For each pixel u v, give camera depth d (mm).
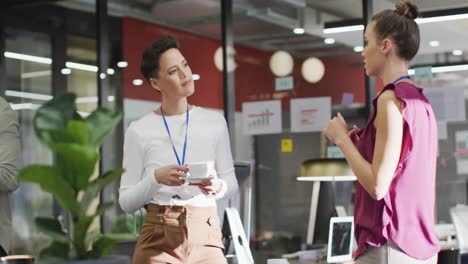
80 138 1979
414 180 2594
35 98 6984
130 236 2051
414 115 2582
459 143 5699
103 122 2055
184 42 6578
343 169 5137
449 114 5719
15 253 6676
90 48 6820
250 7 6352
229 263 3666
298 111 6121
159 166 3105
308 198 6020
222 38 6398
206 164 2846
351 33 5918
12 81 7059
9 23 7109
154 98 6664
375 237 2605
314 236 4770
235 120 6336
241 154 6316
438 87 5738
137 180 3154
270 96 6227
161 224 3012
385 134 2527
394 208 2590
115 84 6758
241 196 3801
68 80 6887
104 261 1972
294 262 4543
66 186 1971
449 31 5699
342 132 2666
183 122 3152
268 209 6172
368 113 5820
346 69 5930
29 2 7039
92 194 2020
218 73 6414
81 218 1999
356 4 5895
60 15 6949
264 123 6242
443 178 5766
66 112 2006
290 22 6180
